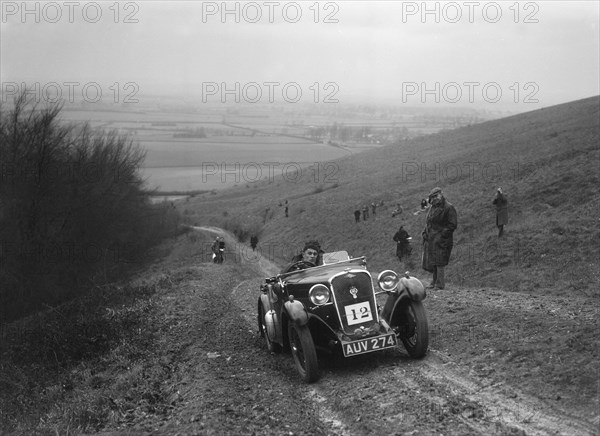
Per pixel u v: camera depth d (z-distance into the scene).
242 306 14.23
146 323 12.27
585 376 5.84
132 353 10.21
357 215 49.69
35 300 31.89
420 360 7.45
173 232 69.94
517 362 6.69
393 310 7.68
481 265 22.31
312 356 7.05
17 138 33.25
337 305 7.39
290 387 7.12
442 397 6.08
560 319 8.02
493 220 29.80
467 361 7.09
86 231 38.38
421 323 7.30
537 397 5.73
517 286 17.86
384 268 31.36
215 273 24.41
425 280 22.61
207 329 11.14
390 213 47.22
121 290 19.28
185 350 9.65
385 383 6.73
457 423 5.41
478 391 6.13
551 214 26.80
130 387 8.13
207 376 7.72
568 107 93.88
